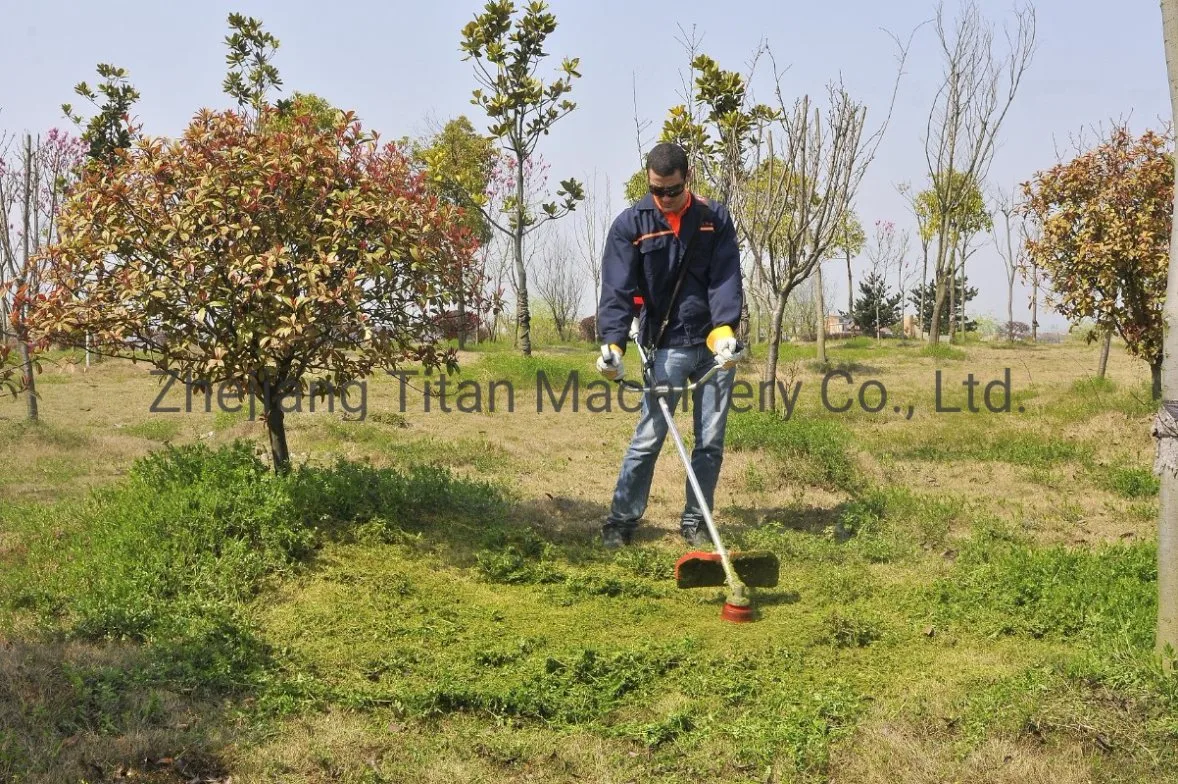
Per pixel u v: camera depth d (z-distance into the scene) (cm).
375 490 654
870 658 458
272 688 402
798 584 578
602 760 361
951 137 2805
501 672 437
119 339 585
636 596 553
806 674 438
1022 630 490
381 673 436
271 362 587
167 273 581
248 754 353
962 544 645
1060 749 348
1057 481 870
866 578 576
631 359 2138
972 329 4481
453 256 631
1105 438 1057
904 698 404
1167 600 410
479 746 370
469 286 657
